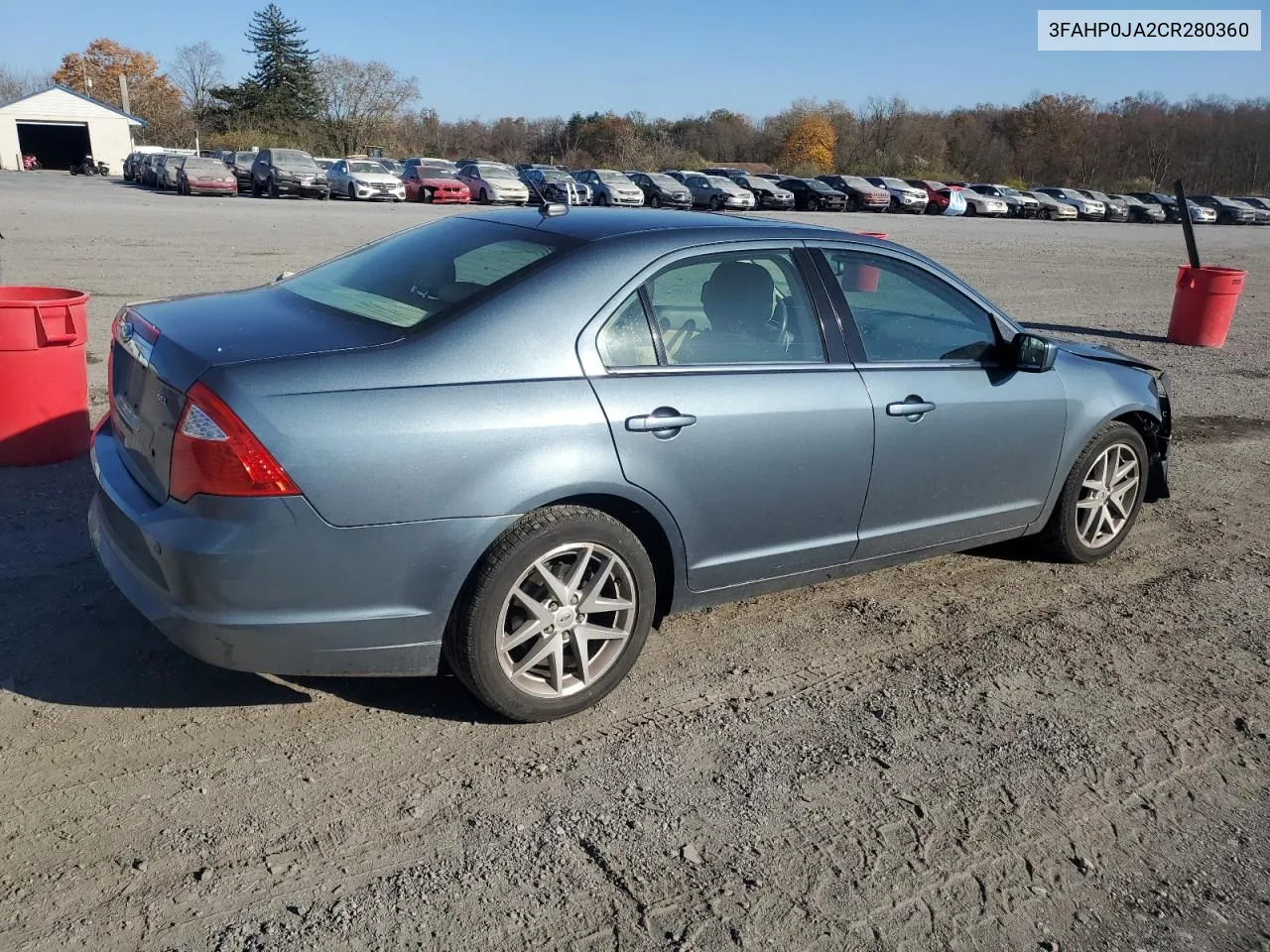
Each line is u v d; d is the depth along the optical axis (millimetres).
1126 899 2799
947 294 4414
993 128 79312
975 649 4227
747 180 44062
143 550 3020
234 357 2979
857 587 4801
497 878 2695
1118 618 4617
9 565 4207
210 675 3547
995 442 4445
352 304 3484
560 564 3379
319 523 2891
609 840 2877
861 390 3947
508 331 3227
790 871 2809
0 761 3004
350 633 3037
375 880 2656
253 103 76625
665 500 3459
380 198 35688
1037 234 34406
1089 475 5051
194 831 2779
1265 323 14992
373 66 75938
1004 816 3115
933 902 2730
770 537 3838
